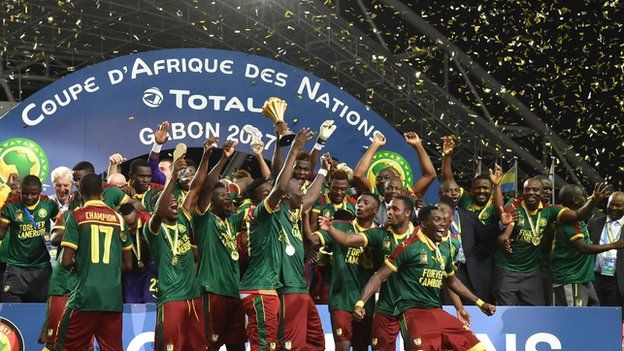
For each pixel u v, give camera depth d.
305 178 9.24
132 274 9.27
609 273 10.82
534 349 9.64
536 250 10.12
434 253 8.35
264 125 12.20
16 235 9.50
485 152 18.19
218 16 17.27
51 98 11.51
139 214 9.13
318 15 17.44
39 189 9.57
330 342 9.25
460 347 8.21
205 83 12.06
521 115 17.44
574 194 10.55
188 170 9.31
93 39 17.95
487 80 17.52
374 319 8.55
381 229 8.70
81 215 8.07
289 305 8.48
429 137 17.73
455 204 10.27
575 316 9.73
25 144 11.35
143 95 11.84
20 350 8.62
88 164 9.70
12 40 16.77
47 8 16.34
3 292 9.50
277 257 8.52
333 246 8.94
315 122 12.34
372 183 12.30
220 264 8.42
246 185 9.97
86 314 7.95
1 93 17.05
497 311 9.62
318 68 18.22
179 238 8.20
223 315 8.41
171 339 8.05
